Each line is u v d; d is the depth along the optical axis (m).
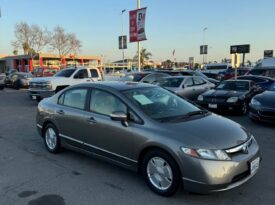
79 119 5.43
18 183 4.76
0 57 67.75
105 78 16.94
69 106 5.83
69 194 4.36
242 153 4.06
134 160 4.54
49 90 14.55
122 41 26.59
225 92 11.47
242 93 11.37
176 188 4.07
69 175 5.07
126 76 16.48
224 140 4.04
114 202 4.09
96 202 4.10
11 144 7.03
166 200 4.12
